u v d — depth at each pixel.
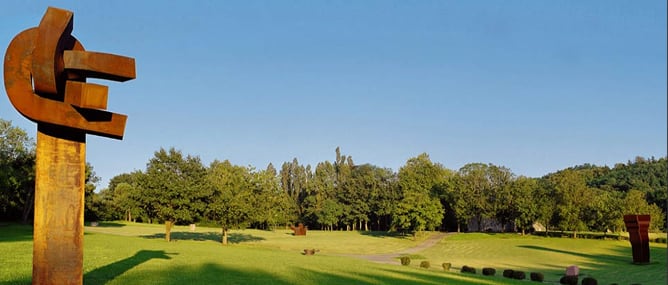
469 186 109.38
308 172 152.62
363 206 126.69
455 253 67.56
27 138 66.31
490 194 108.19
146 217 56.69
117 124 13.02
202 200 59.22
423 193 107.06
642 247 55.62
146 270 21.30
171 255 30.73
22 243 32.84
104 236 50.12
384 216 133.88
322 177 142.25
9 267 19.67
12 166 62.31
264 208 65.38
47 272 12.41
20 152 65.44
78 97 12.16
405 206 93.44
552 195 98.38
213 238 72.50
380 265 35.25
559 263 56.56
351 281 22.81
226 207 59.56
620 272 48.50
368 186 129.75
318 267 28.77
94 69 12.13
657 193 118.25
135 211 56.03
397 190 117.81
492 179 109.62
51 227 12.52
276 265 28.31
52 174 12.58
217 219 60.69
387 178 129.62
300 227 101.19
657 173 135.00
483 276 35.12
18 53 11.69
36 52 11.21
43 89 11.74
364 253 63.84
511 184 104.31
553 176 107.56
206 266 24.88
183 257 29.66
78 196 12.85
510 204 102.12
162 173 56.22
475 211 107.81
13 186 59.91
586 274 46.84
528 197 99.25
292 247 65.50
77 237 12.80
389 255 61.81
